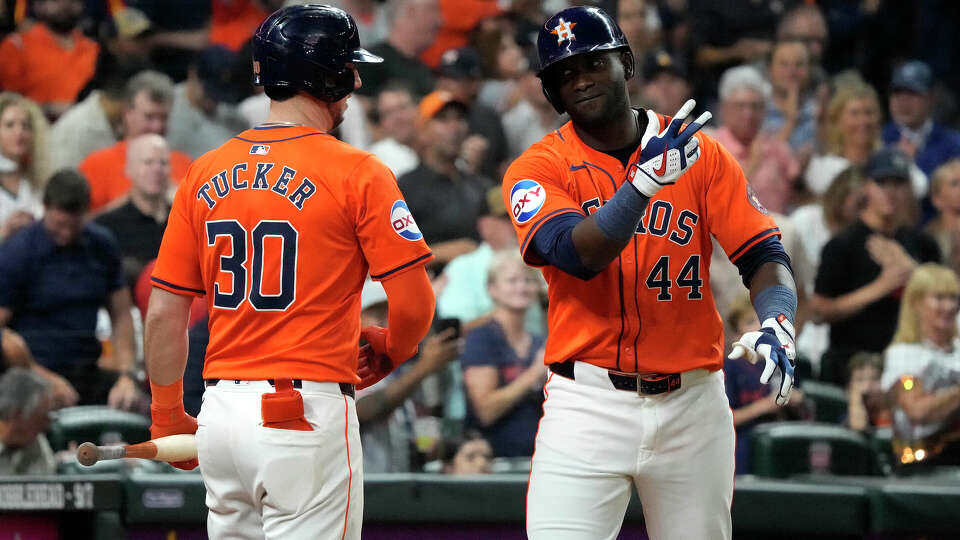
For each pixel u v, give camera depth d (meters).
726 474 11.09
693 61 32.06
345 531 10.42
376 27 29.95
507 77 30.41
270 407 10.03
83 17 26.02
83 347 18.14
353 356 10.55
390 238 10.40
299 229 10.29
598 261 10.03
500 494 15.17
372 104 27.84
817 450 17.25
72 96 25.30
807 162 27.80
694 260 10.88
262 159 10.46
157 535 14.69
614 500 10.93
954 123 33.00
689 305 10.90
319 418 10.22
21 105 22.14
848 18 34.00
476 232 23.03
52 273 18.70
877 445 18.00
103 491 14.45
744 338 10.06
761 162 26.92
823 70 32.00
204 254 10.56
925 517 15.34
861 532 15.48
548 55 10.50
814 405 19.23
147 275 19.72
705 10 32.25
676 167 9.65
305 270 10.29
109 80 24.78
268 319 10.29
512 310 18.53
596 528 10.88
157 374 10.88
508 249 20.61
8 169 22.05
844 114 28.16
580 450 10.84
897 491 15.32
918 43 34.25
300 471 10.11
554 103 10.90
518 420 18.22
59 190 18.48
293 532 10.17
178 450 10.65
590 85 10.49
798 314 22.19
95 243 19.06
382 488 15.03
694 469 10.91
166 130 23.36
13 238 18.73
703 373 10.97
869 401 18.84
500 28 30.75
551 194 10.57
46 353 18.00
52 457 15.88
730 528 11.32
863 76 33.91
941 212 25.97
